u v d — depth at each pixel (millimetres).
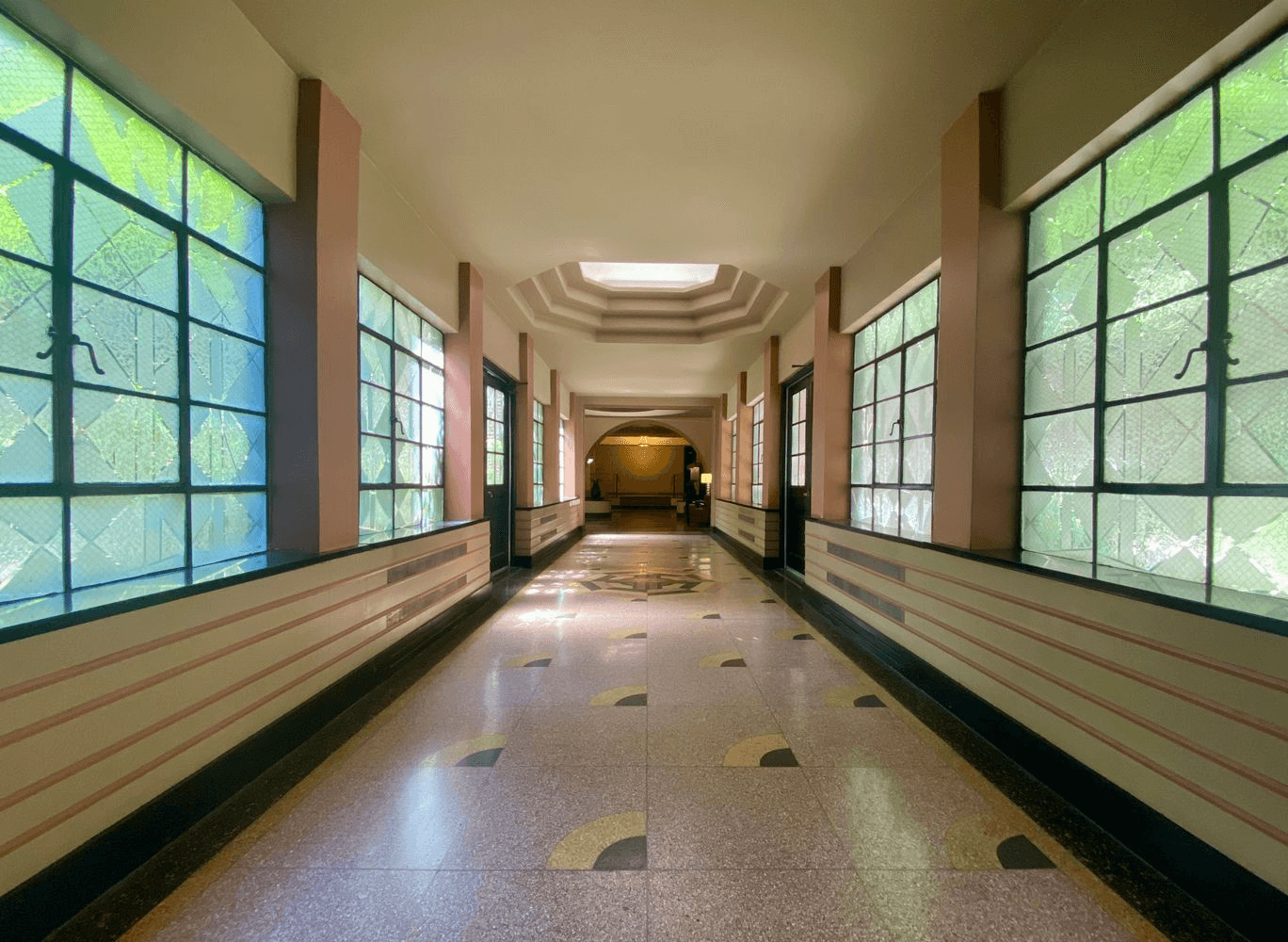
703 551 9422
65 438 1622
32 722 1253
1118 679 1699
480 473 4930
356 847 1644
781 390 7121
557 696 2850
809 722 2551
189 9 1880
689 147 3076
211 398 2180
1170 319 1892
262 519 2465
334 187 2605
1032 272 2553
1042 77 2318
